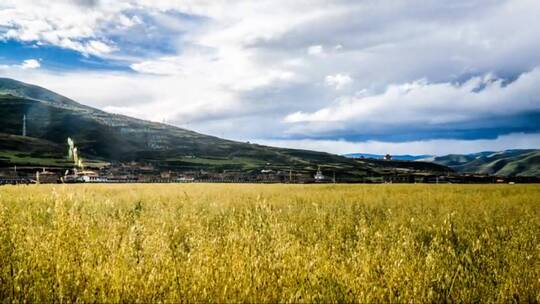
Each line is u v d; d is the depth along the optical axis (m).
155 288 3.18
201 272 3.50
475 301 3.58
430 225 7.54
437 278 3.75
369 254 4.33
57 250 3.77
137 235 5.04
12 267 3.46
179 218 7.46
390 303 3.19
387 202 12.52
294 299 3.10
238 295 3.09
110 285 3.18
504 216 9.27
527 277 4.07
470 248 5.57
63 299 3.04
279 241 4.50
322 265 3.98
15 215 5.66
